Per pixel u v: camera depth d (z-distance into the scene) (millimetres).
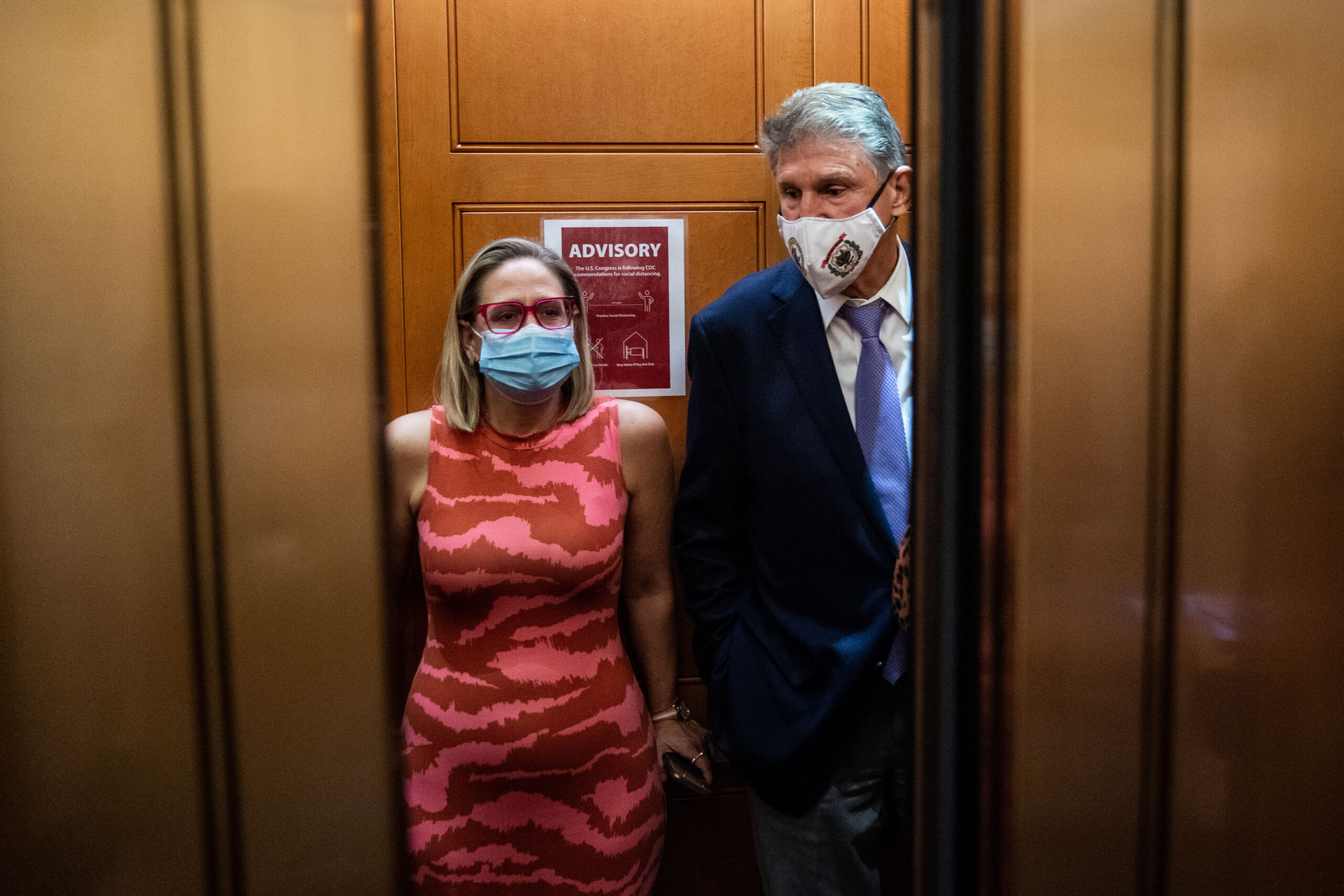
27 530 777
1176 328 822
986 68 795
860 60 1642
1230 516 839
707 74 1620
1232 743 853
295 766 817
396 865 832
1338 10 807
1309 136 817
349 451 801
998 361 813
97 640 790
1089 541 827
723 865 1741
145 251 773
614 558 1378
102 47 756
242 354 785
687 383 1666
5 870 792
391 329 1602
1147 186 812
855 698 1267
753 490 1378
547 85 1595
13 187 754
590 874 1338
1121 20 798
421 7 1559
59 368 771
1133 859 857
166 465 789
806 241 1253
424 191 1590
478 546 1322
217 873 820
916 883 849
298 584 807
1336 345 834
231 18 763
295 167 776
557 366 1341
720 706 1389
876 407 1329
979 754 832
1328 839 864
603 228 1626
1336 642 851
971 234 806
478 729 1315
